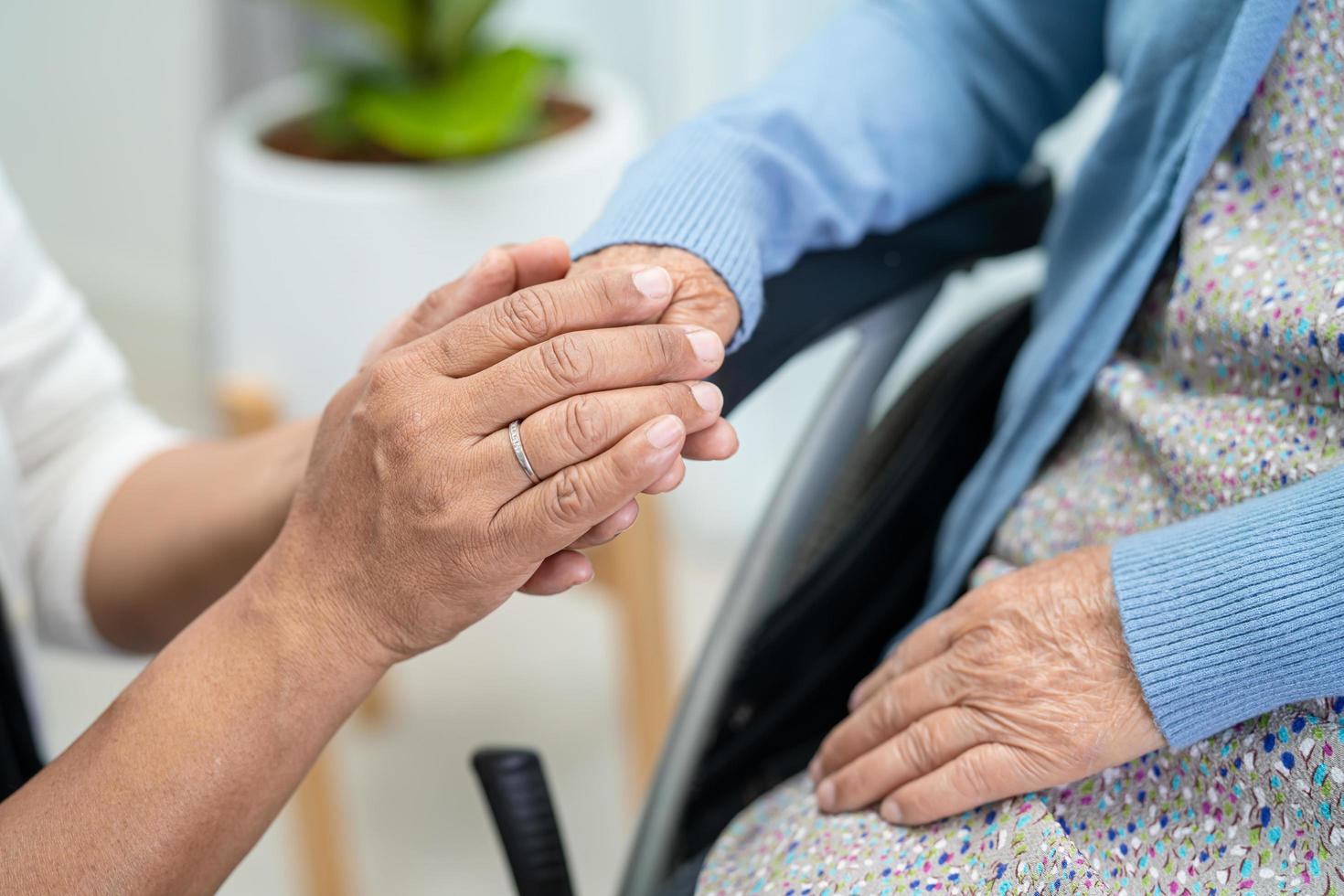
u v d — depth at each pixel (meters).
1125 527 0.59
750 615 0.71
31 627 0.76
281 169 1.12
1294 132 0.53
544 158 1.13
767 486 1.70
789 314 0.64
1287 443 0.52
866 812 0.57
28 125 2.28
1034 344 0.68
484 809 1.44
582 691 1.61
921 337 1.48
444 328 0.51
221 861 0.52
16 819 0.50
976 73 0.71
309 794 1.21
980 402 0.76
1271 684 0.48
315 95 1.38
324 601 0.51
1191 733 0.49
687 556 1.79
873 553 0.74
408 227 1.08
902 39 0.71
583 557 0.54
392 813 1.45
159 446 0.81
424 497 0.48
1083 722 0.51
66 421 0.78
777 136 0.64
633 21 1.56
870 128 0.67
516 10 1.64
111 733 0.51
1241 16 0.52
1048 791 0.54
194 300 2.22
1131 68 0.60
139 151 2.18
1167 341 0.58
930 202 0.69
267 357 1.15
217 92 1.79
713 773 0.73
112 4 2.07
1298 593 0.47
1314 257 0.52
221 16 1.72
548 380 0.48
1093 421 0.63
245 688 0.51
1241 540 0.49
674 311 0.54
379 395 0.49
